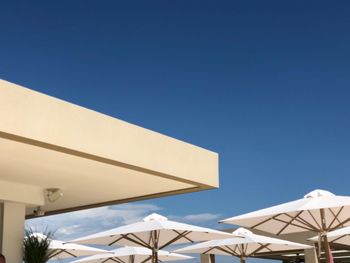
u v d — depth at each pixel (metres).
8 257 7.58
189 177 7.26
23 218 7.85
